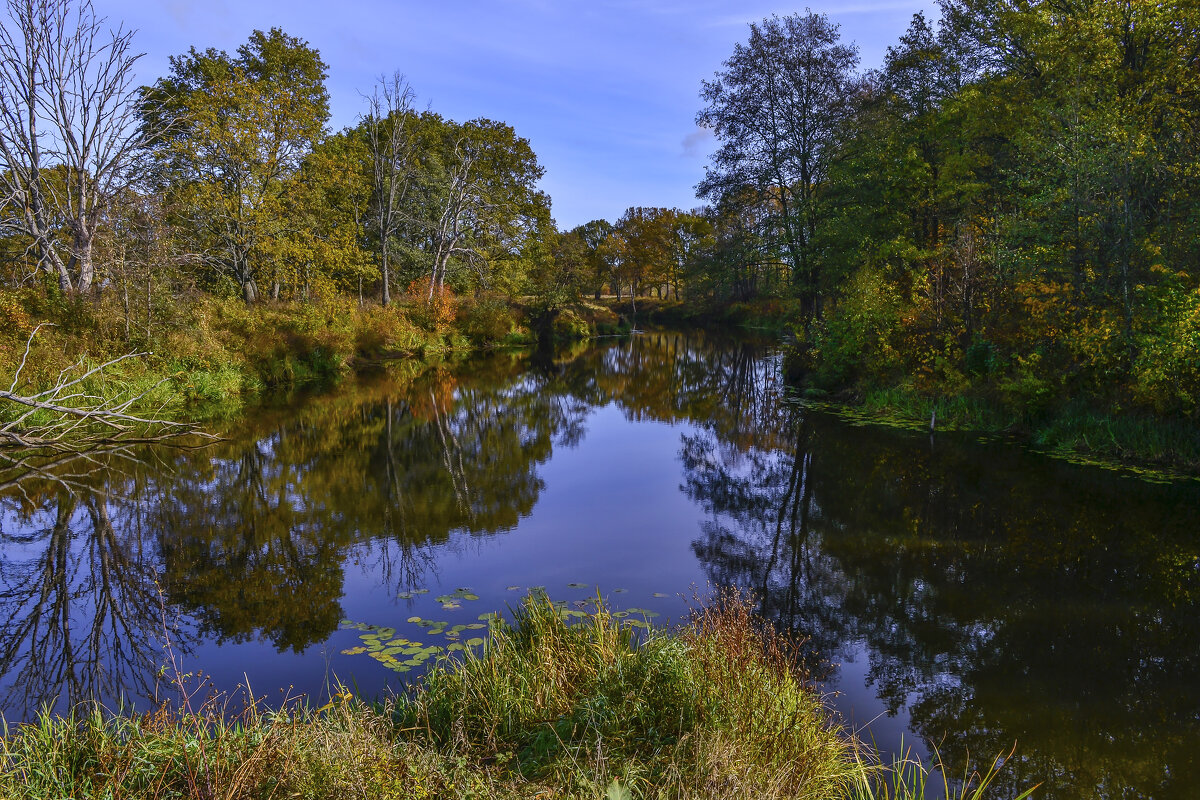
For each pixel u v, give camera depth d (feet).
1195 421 32.96
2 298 48.01
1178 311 32.30
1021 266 42.47
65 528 27.20
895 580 21.80
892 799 11.36
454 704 12.68
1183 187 38.29
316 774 9.24
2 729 13.76
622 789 9.29
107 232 58.39
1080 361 39.47
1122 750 13.12
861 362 55.93
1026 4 57.26
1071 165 39.65
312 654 16.80
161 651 17.40
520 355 108.78
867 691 15.55
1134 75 48.29
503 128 138.31
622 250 223.30
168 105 86.79
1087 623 18.62
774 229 75.36
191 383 54.49
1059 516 26.89
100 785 9.23
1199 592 20.38
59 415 40.88
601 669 13.24
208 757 9.41
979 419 42.37
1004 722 14.23
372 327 93.35
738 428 49.29
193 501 30.91
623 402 63.67
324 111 99.60
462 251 119.14
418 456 40.65
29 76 55.11
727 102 75.87
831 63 71.82
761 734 11.45
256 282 94.53
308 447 42.24
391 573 22.66
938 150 62.80
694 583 21.79
